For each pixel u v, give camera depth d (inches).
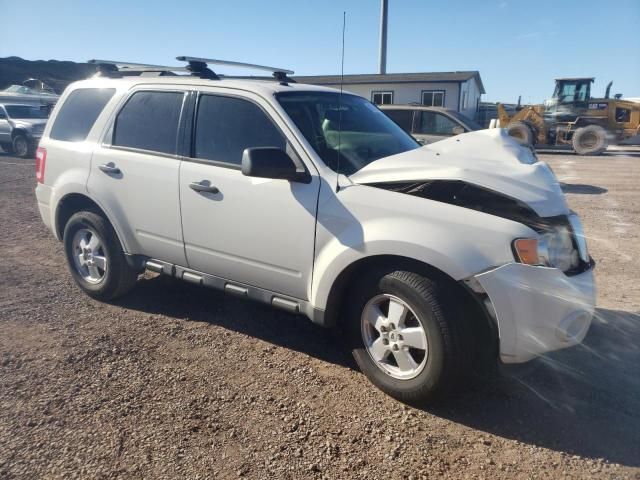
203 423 129.2
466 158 149.4
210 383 146.7
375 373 143.3
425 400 134.7
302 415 133.2
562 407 138.0
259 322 186.4
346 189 143.2
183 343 169.6
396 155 153.3
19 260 251.1
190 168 169.3
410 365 136.6
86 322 183.2
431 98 1215.6
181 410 134.0
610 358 163.0
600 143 885.8
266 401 138.9
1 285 216.4
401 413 135.0
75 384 144.1
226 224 161.8
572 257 138.6
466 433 127.7
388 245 132.7
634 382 150.0
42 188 211.8
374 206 137.5
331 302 145.9
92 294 201.8
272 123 158.6
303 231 147.5
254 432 126.3
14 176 537.3
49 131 213.5
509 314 124.8
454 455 120.0
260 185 154.6
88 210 201.3
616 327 184.2
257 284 162.2
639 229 329.4
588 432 128.0
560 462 117.6
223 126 167.5
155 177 176.4
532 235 126.9
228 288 168.6
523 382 149.7
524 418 133.5
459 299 130.0
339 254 140.3
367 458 118.6
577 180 564.7
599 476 113.4
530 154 163.6
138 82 191.6
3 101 993.5
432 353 130.2
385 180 141.6
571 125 922.7
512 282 123.9
